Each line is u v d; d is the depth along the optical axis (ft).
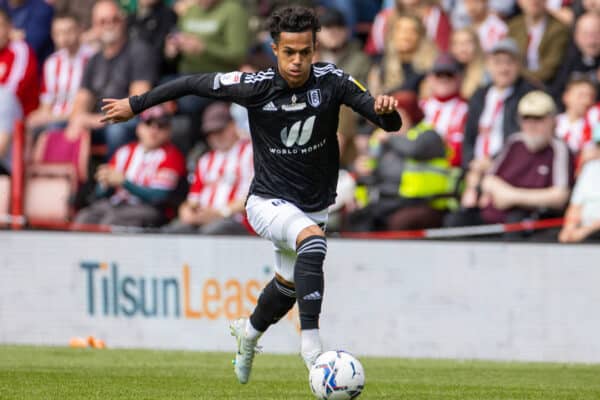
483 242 110.52
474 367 97.45
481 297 110.63
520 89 125.90
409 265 112.57
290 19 63.72
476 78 136.98
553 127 118.32
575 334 108.17
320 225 69.15
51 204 138.00
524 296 109.50
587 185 115.03
